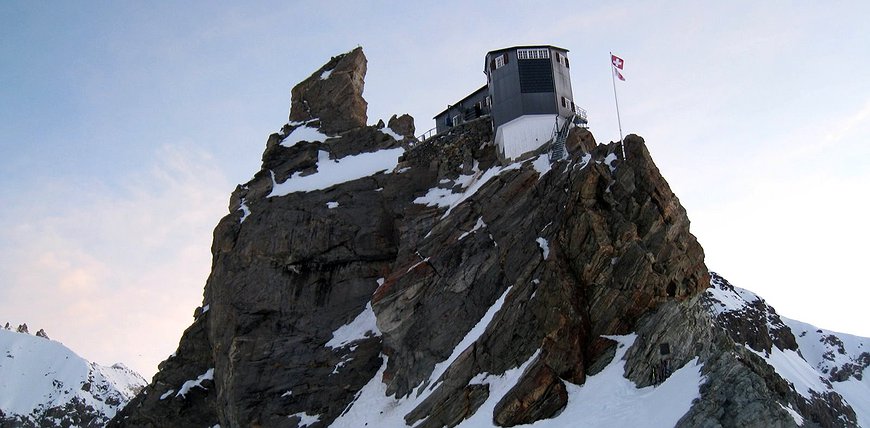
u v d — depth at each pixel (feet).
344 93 288.10
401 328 192.34
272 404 205.67
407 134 276.00
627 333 145.07
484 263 183.52
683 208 161.89
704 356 128.67
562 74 224.74
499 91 222.69
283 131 289.74
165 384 245.04
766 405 111.86
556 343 143.64
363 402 190.49
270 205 246.27
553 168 188.34
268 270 229.25
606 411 128.26
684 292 151.33
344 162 261.03
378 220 231.91
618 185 161.99
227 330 224.94
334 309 221.05
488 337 157.99
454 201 215.10
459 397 153.79
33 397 609.83
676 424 115.03
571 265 155.94
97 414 605.31
